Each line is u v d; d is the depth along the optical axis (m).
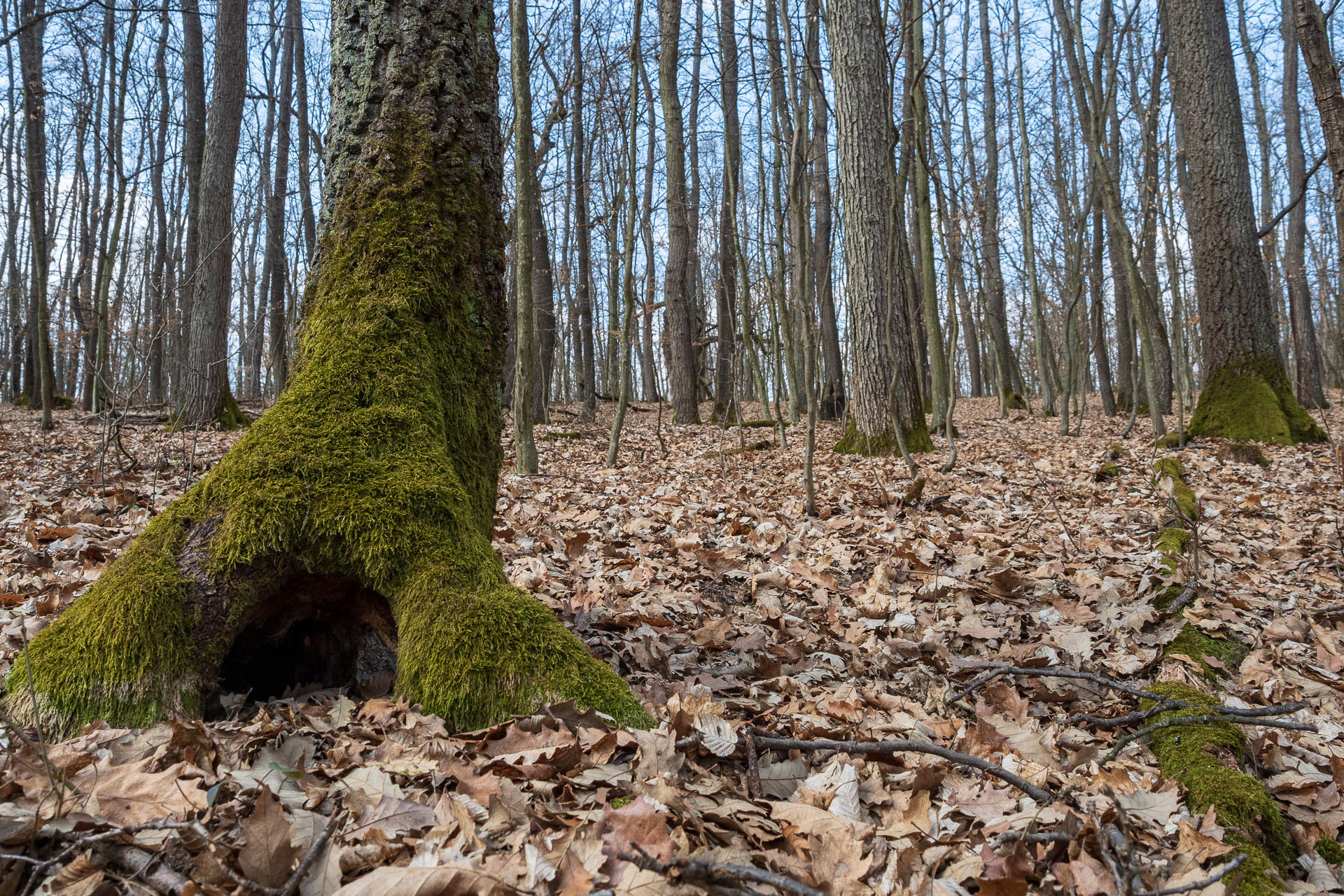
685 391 14.98
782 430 9.90
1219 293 9.63
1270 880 1.69
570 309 20.56
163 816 1.49
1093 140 9.98
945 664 3.09
